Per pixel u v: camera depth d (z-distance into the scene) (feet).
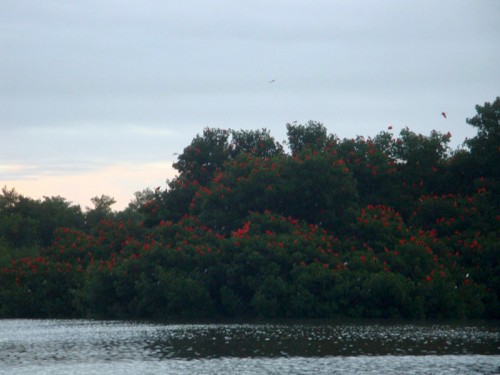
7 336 160.76
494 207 218.79
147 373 111.96
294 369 114.11
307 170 210.79
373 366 116.47
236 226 217.15
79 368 117.08
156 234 223.51
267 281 187.73
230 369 114.62
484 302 193.88
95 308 209.36
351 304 188.55
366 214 208.64
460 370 112.98
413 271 196.03
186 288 193.26
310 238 199.31
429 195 232.53
